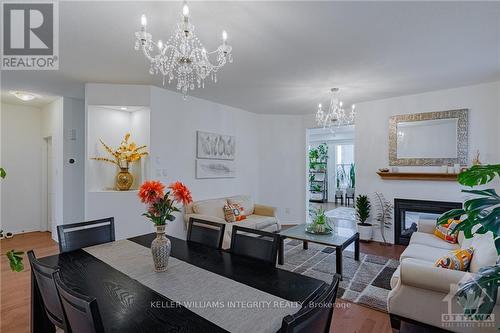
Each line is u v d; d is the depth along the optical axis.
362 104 4.73
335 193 10.24
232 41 2.44
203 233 2.16
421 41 2.45
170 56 2.65
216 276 1.50
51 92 4.11
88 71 3.17
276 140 5.89
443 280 1.78
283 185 5.90
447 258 2.05
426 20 2.10
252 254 1.81
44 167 5.33
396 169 4.35
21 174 5.12
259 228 4.25
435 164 4.04
